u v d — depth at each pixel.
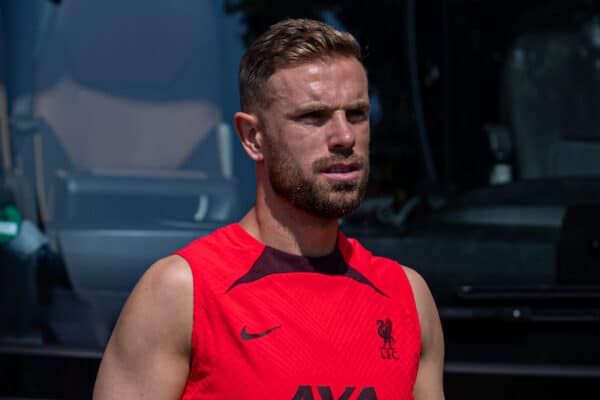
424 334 7.34
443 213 11.77
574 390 10.41
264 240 6.90
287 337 6.54
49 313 11.76
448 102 12.33
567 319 10.68
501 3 12.30
